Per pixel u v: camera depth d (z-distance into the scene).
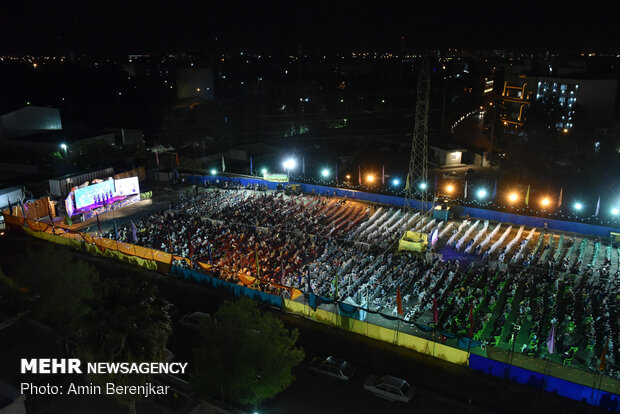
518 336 41.06
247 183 87.81
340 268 52.72
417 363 36.94
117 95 185.88
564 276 50.81
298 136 152.00
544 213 71.81
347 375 37.09
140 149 96.75
